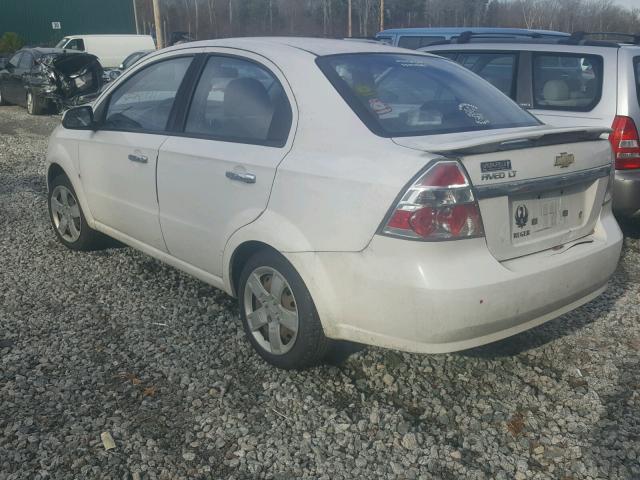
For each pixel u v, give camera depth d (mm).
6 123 14508
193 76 4172
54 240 5711
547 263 3195
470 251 2953
